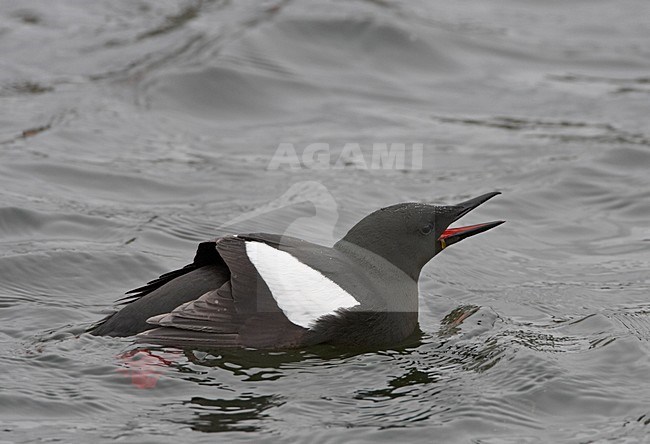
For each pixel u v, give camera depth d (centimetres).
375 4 2208
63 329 942
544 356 921
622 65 2028
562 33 2202
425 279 1138
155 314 892
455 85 1895
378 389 858
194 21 2088
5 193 1306
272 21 2005
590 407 843
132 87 1767
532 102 1827
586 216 1363
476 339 965
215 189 1394
